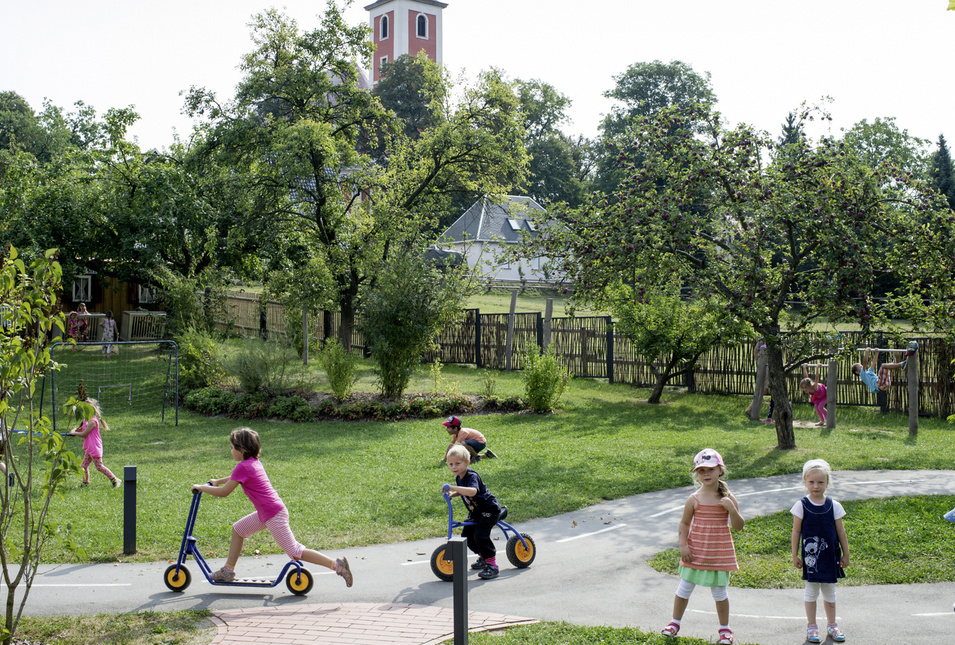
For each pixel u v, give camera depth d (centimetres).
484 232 5856
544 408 2003
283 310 3247
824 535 630
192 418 2019
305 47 3067
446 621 678
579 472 1321
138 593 770
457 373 2777
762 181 1450
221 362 2242
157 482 1266
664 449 1516
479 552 821
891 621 671
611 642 618
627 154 1528
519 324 2827
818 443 1573
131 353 3059
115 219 2969
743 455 1449
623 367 2538
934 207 1534
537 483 1243
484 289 3012
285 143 2756
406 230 3112
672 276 1588
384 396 2097
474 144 3041
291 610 715
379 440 1666
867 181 1440
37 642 634
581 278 1538
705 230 1555
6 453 559
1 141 6500
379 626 667
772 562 841
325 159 2889
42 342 568
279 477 1298
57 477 575
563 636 631
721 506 626
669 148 1498
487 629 654
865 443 1576
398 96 6812
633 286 1576
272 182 2936
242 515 1064
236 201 3017
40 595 763
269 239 2992
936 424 1855
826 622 670
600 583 796
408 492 1188
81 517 1045
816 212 1395
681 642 618
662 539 954
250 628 665
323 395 2114
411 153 3316
